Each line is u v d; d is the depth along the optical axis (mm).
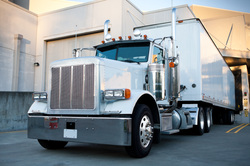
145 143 4277
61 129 4180
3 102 8961
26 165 3689
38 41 19875
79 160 4035
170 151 4961
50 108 4414
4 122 8961
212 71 9734
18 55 18750
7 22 18359
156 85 5027
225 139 7105
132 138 3971
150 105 4664
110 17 16219
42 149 5117
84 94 4090
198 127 8039
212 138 7371
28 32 19562
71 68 4273
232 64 22797
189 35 8180
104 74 4133
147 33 8562
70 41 18500
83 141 3953
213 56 10016
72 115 4254
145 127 4273
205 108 9297
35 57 19922
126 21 16188
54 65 4480
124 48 5602
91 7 17188
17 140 6531
